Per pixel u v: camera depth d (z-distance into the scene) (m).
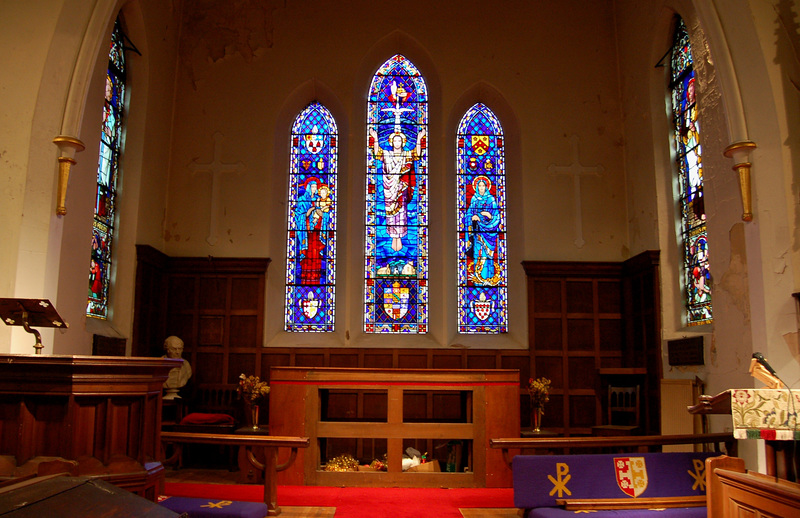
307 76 11.20
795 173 6.39
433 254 11.05
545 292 10.66
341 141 11.30
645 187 10.10
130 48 9.74
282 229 11.06
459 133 11.53
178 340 9.88
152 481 4.17
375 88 11.62
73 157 6.56
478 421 7.34
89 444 3.95
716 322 7.83
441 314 10.77
